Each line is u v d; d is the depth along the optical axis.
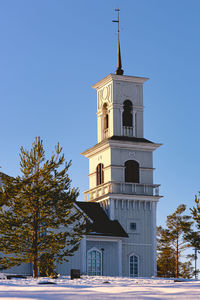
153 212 71.50
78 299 14.95
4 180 47.12
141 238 70.19
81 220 62.19
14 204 48.41
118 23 77.94
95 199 73.00
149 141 73.94
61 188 46.75
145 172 73.12
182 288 19.64
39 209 46.88
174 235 87.12
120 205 70.56
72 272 41.00
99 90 76.81
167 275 90.56
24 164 46.88
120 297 15.49
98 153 74.88
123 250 68.88
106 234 66.12
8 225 46.41
